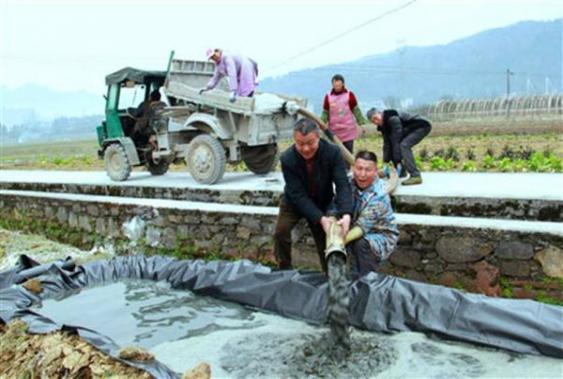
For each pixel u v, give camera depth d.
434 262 5.16
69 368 3.67
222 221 6.49
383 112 6.79
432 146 16.03
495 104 27.75
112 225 7.66
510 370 3.59
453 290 4.27
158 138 9.02
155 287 5.77
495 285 4.88
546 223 4.90
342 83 7.72
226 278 5.38
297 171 4.88
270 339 4.31
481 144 16.16
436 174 7.88
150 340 4.42
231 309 5.07
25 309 4.84
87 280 5.94
